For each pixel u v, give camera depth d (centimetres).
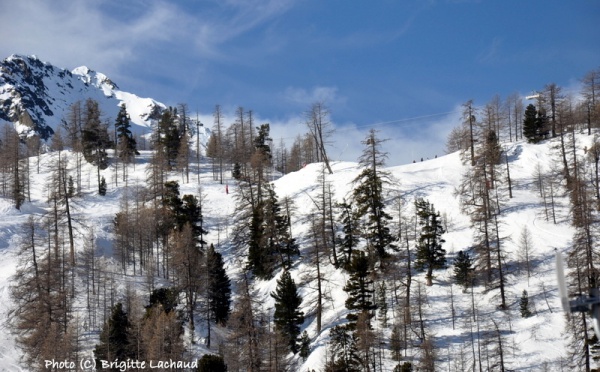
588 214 5075
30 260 6525
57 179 7812
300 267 7069
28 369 5156
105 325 5369
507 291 5925
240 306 5400
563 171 8112
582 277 4475
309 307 6353
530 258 6438
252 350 4994
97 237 8238
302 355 5488
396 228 7288
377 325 5681
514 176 8938
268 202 7400
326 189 8762
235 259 7988
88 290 6488
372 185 6831
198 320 6347
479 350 4838
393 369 5003
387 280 6194
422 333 5309
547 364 4766
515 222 7250
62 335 5294
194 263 6544
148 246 7719
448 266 6488
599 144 7875
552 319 5309
